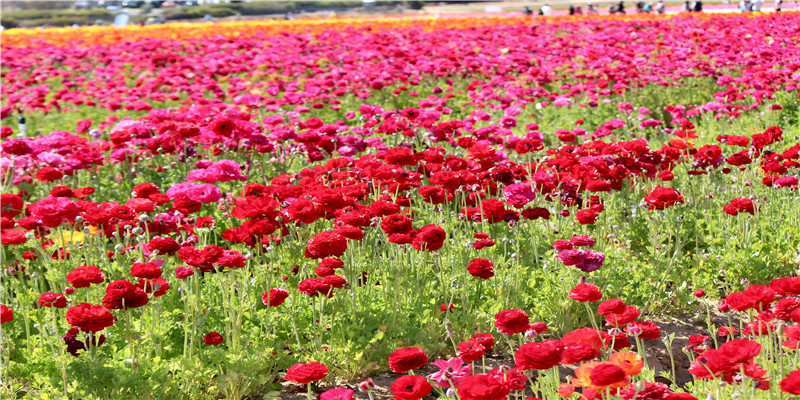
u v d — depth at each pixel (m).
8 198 5.30
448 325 4.44
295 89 12.66
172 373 4.12
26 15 52.81
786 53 14.10
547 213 5.54
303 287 4.16
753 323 3.75
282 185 5.94
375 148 8.68
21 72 18.00
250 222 4.68
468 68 15.14
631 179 6.91
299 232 5.09
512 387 2.99
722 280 5.79
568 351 2.84
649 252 6.12
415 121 8.98
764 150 7.24
